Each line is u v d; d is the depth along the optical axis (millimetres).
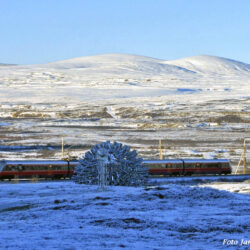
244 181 58906
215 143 131375
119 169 52031
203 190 37625
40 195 43406
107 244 20234
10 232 23516
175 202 33656
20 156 100812
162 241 21125
